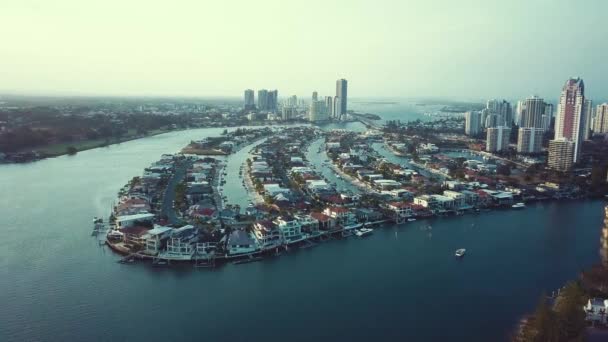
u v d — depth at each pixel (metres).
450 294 165.25
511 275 181.50
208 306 154.75
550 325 129.12
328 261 195.25
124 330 139.50
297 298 161.12
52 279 171.75
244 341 135.12
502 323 145.88
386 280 176.50
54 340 133.88
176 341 134.50
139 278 174.62
